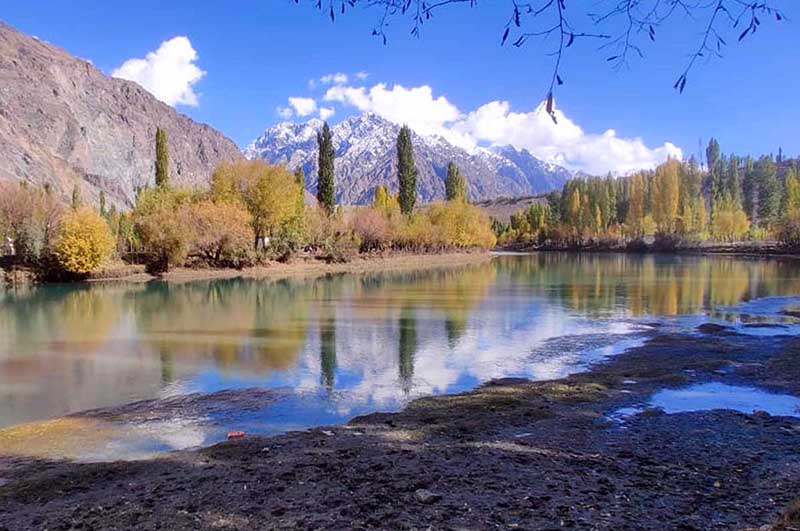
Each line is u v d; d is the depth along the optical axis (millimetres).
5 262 52469
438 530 7438
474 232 113312
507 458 10609
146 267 58812
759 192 137625
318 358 21562
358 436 12336
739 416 13617
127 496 9133
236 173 71312
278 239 73375
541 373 19281
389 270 74125
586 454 10906
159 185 79375
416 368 20031
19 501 9258
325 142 85312
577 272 68000
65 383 18000
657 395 15852
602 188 153750
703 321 30281
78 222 52969
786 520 7160
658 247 117688
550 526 7504
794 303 37219
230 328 28094
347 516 7996
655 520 7688
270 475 9859
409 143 100750
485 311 34438
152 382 18141
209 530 7691
